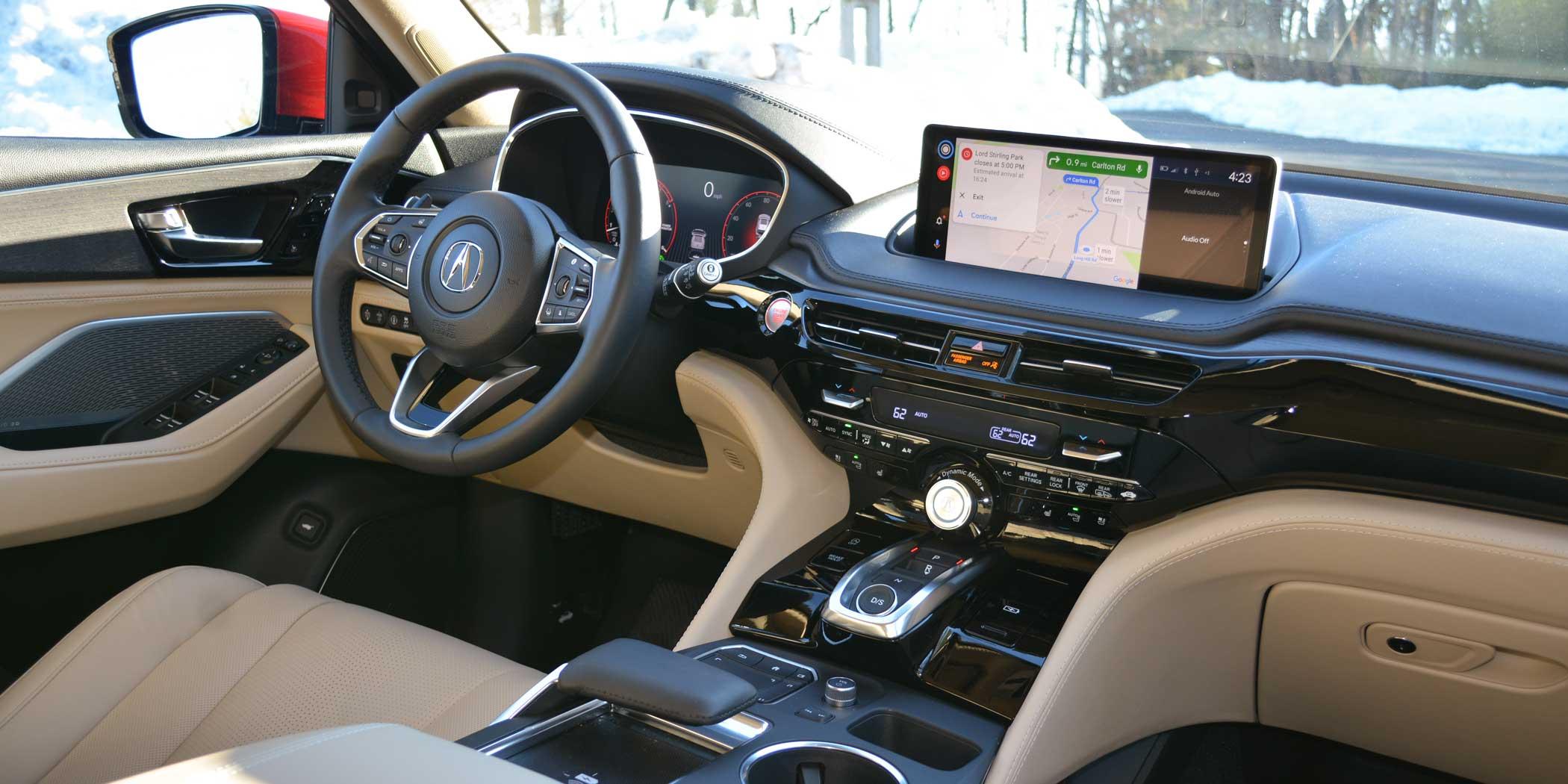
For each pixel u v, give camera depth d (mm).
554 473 1787
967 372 1246
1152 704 1264
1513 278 1159
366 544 1940
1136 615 1180
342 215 1379
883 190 1542
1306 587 1146
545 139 1633
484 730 957
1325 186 1489
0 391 1481
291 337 1778
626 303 1194
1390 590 1097
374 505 1944
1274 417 1100
